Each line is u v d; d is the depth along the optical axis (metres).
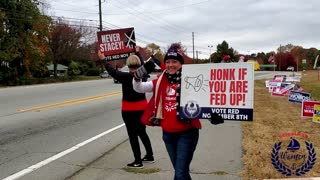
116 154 7.81
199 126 4.66
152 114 4.82
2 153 7.81
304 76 62.47
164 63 4.90
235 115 4.46
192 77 4.58
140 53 7.14
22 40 48.16
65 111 14.51
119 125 11.41
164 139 4.75
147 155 7.15
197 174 6.32
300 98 18.17
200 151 7.93
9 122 11.64
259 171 6.38
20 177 6.26
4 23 46.62
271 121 12.09
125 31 7.05
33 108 15.25
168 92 4.66
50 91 24.97
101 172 6.53
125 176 6.29
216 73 4.52
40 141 9.00
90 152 7.97
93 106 16.47
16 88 29.31
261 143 8.52
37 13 50.50
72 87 29.84
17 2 47.62
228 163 6.96
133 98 6.68
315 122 11.70
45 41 56.81
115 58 7.06
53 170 6.66
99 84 34.78
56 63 66.88
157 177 6.21
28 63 49.53
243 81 4.44
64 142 8.92
